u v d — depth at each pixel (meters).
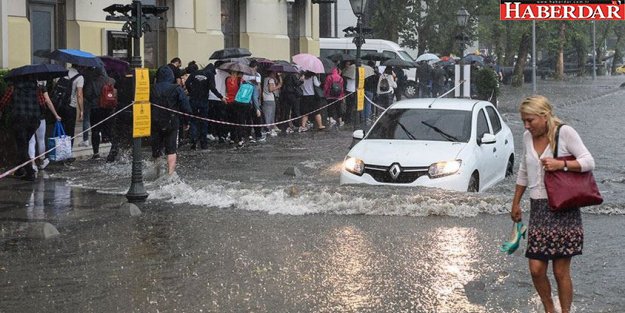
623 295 7.57
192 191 12.91
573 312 7.00
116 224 10.87
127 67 19.16
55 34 21.38
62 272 8.49
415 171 12.37
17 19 19.48
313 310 7.17
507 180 14.70
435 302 7.36
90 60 17.36
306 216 11.31
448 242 9.66
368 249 9.34
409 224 10.69
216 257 9.03
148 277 8.27
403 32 51.59
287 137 23.20
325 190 12.30
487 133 13.40
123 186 14.01
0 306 7.36
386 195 11.80
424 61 35.84
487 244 9.55
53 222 11.04
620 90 50.53
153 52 25.38
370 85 27.12
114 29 22.48
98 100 17.45
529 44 59.59
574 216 6.59
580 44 80.44
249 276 8.27
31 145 15.02
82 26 21.55
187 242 9.77
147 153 19.00
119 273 8.42
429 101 14.28
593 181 6.52
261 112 22.75
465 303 7.33
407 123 13.56
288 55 32.31
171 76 14.62
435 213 11.29
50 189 13.72
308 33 34.44
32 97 14.49
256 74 21.78
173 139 14.57
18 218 11.33
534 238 6.65
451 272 8.35
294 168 15.45
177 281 8.11
